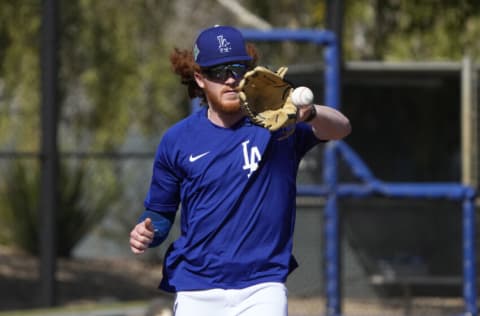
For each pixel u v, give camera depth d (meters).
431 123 37.25
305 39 29.50
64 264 46.94
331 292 30.14
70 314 30.69
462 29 41.00
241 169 13.15
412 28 41.47
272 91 12.38
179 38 50.66
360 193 30.16
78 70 46.19
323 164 31.50
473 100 31.75
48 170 33.50
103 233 51.19
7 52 45.09
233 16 50.50
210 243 13.33
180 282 13.56
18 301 37.66
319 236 31.75
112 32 46.41
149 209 14.07
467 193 29.56
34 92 45.91
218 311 13.37
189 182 13.40
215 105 13.22
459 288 33.16
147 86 48.38
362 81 36.84
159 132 49.69
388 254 33.69
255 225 13.21
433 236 33.59
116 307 31.91
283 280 13.33
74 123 47.34
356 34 43.59
